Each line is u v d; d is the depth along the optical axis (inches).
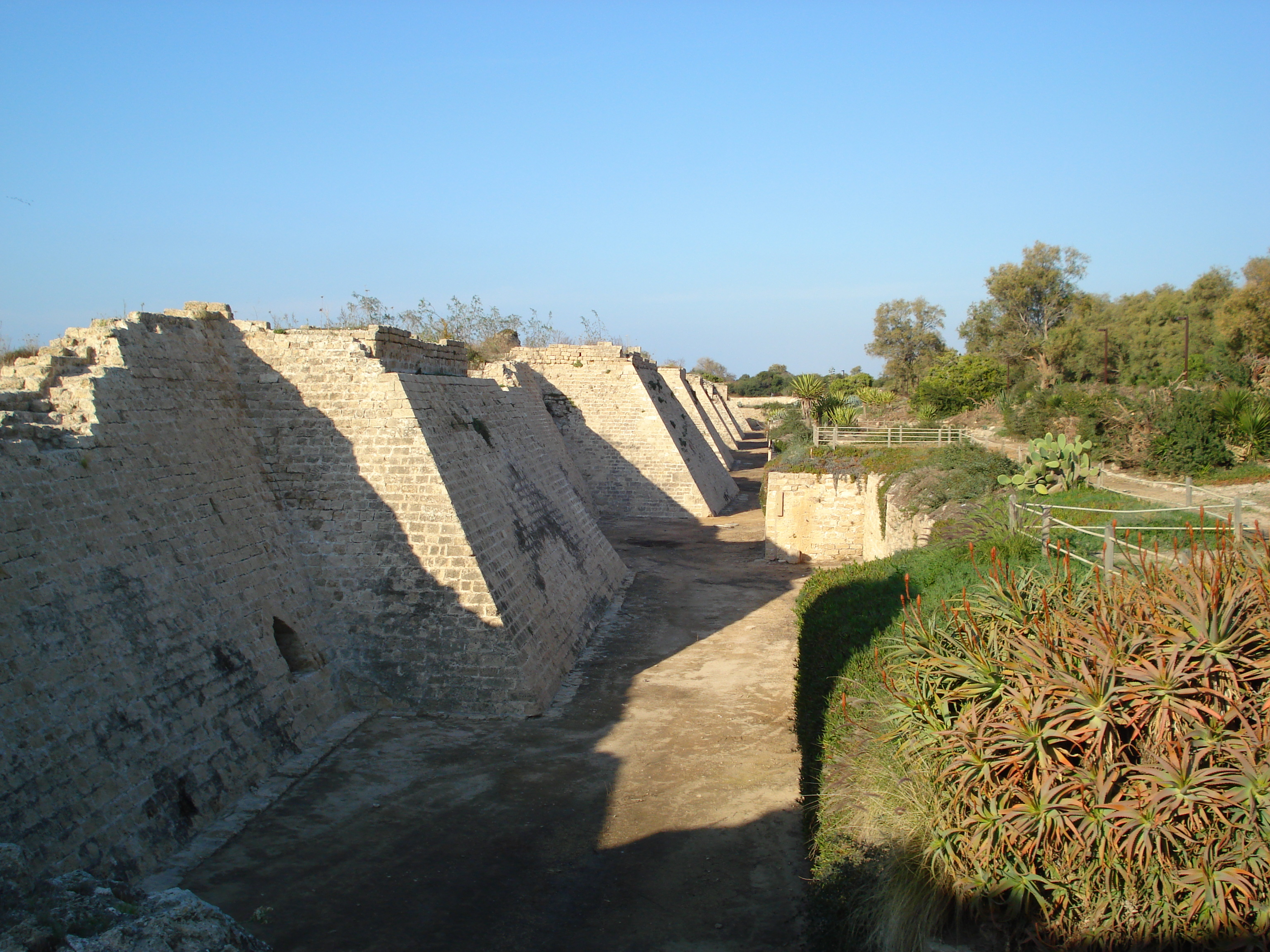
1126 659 318.7
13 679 425.1
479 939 398.0
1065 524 622.8
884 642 537.0
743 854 475.5
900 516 1059.9
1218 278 2229.3
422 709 682.8
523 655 701.9
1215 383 1496.1
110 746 459.8
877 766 398.0
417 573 711.1
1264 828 276.5
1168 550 577.9
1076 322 2504.9
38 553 471.5
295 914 415.2
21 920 257.4
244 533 666.2
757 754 615.2
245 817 513.0
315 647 682.8
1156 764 296.8
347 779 568.7
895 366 3937.0
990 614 409.1
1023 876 301.3
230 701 563.8
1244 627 315.3
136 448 585.9
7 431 488.4
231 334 759.1
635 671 808.9
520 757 609.3
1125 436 1165.7
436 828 507.2
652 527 1681.8
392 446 735.1
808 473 1344.7
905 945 307.3
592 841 494.3
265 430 748.0
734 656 856.9
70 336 611.2
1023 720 322.0
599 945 391.9
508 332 2190.0
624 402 1828.2
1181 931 276.5
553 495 1054.4
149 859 450.3
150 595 539.2
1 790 394.0
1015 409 1758.1
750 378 5615.2
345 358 753.0
